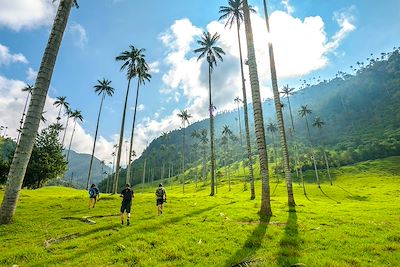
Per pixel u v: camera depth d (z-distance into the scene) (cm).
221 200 3641
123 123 5706
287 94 10006
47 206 3053
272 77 3447
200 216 2120
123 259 1112
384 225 1741
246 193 7131
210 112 5475
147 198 3866
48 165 8119
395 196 5456
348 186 9194
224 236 1458
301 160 15600
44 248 1375
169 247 1261
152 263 1067
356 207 2906
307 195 6600
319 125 11406
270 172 14875
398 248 1193
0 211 1847
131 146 5688
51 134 8725
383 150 14688
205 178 15812
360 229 1602
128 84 5988
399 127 18738
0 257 1209
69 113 10912
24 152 1858
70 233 1686
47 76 1895
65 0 1995
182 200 3594
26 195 4622
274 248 1227
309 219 1958
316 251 1189
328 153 16075
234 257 1109
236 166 18938
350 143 18138
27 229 1820
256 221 1894
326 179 11900
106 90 8538
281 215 2147
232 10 4912
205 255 1171
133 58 5950
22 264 1123
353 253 1145
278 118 3291
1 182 8012
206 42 5709
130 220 2092
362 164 13550
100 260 1110
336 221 1884
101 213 2541
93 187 3023
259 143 2208
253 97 2303
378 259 1059
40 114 1898
